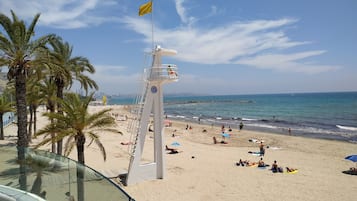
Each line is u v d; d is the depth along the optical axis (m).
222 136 42.25
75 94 16.98
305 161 27.53
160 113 19.84
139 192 17.41
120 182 18.92
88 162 25.31
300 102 158.88
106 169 22.39
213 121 74.69
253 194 17.83
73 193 8.20
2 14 14.98
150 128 54.00
